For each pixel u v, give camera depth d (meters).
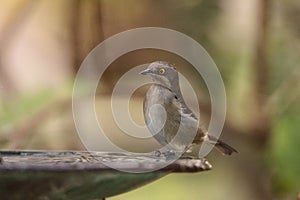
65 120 10.77
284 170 11.10
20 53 11.95
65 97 10.80
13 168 4.71
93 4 11.74
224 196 12.21
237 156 11.73
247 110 11.27
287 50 11.40
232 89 11.30
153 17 11.81
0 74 11.54
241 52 11.48
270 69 11.34
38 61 11.98
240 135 11.35
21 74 11.74
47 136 10.61
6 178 4.73
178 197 12.54
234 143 11.46
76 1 11.76
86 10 11.78
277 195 11.31
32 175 4.76
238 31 11.60
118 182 5.03
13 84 11.48
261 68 11.22
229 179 12.23
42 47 12.05
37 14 12.11
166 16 11.85
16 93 11.12
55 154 5.61
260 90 11.25
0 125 10.45
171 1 11.90
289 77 11.36
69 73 11.71
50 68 11.89
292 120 11.16
